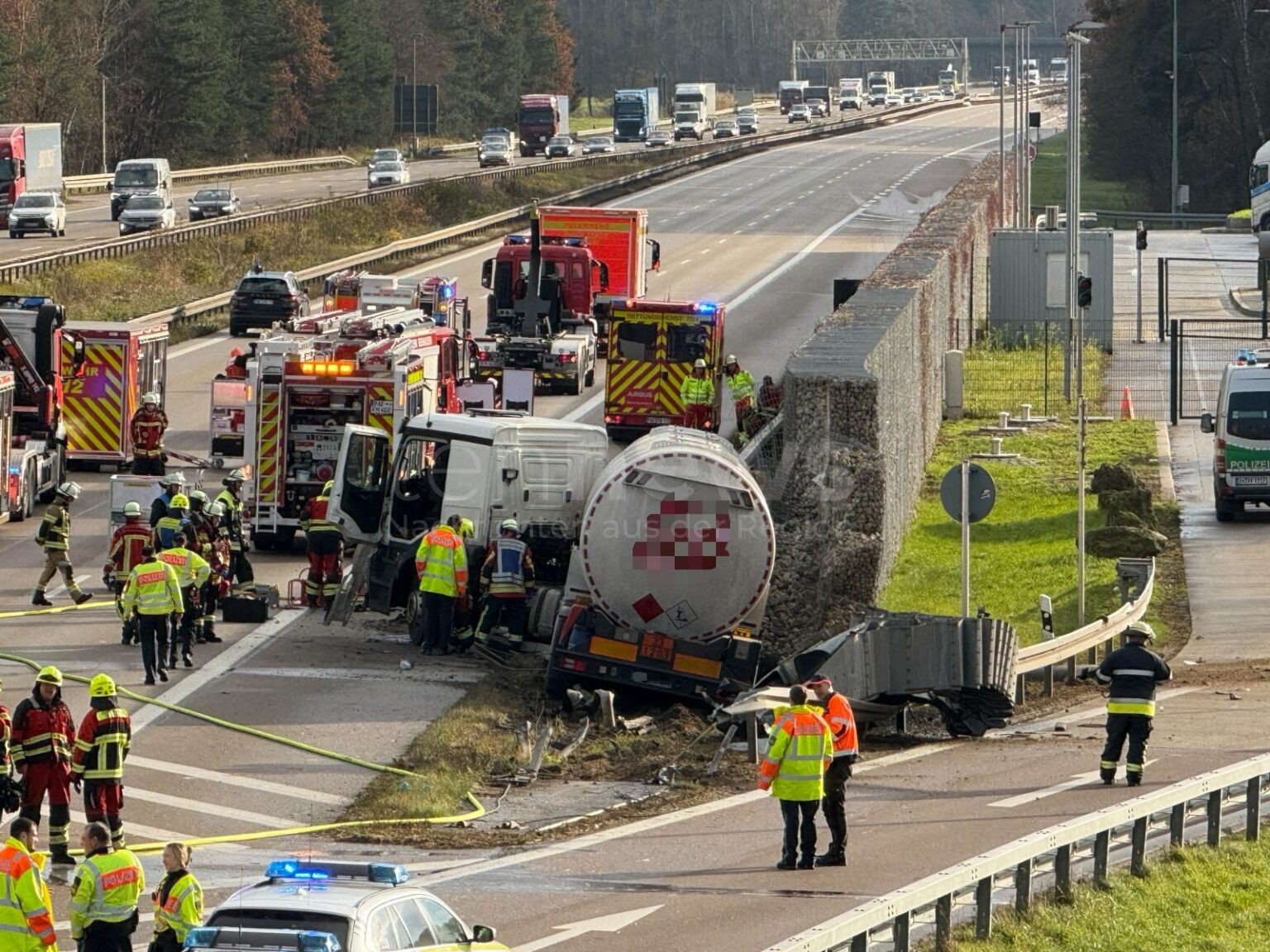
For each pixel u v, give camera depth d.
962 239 147.25
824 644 64.69
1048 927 42.69
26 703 49.66
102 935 38.41
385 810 54.94
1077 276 139.00
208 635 76.81
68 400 114.44
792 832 47.31
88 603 83.69
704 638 67.31
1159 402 138.12
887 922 38.53
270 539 96.00
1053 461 116.62
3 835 52.66
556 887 46.31
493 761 60.41
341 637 78.56
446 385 109.88
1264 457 99.19
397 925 32.06
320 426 95.00
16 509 101.94
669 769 59.53
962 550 67.69
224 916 31.25
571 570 70.44
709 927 41.91
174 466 114.31
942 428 128.12
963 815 52.81
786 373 79.19
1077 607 83.00
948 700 65.50
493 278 152.38
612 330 126.94
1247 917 45.34
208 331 173.25
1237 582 88.19
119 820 50.44
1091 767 59.03
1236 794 55.03
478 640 74.94
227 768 59.03
